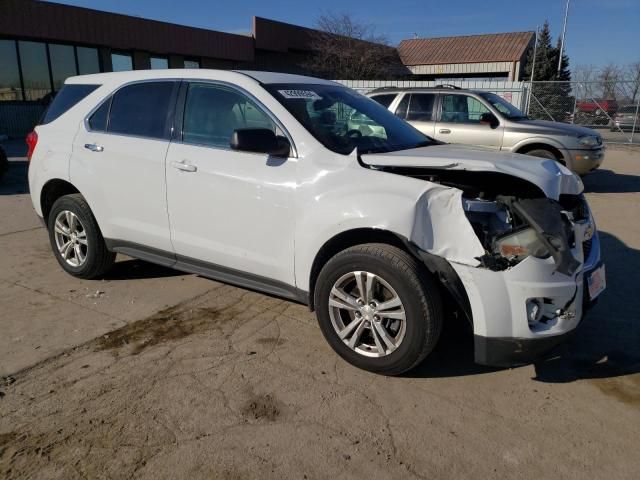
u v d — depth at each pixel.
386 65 35.41
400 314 3.10
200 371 3.34
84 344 3.67
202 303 4.39
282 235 3.51
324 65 32.06
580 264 3.13
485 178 3.58
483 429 2.83
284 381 3.24
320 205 3.30
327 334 3.42
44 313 4.16
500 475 2.50
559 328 2.98
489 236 3.15
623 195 9.31
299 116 3.61
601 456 2.63
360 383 3.24
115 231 4.45
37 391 3.10
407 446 2.69
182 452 2.62
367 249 3.14
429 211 3.02
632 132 17.88
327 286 3.32
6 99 19.55
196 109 3.99
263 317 4.14
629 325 4.06
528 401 3.09
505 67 34.94
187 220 3.97
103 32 21.56
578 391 3.19
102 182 4.40
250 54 28.41
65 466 2.51
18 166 12.26
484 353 2.98
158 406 2.97
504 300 2.90
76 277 4.91
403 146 3.96
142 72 4.43
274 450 2.64
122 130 4.36
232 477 2.46
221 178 3.72
